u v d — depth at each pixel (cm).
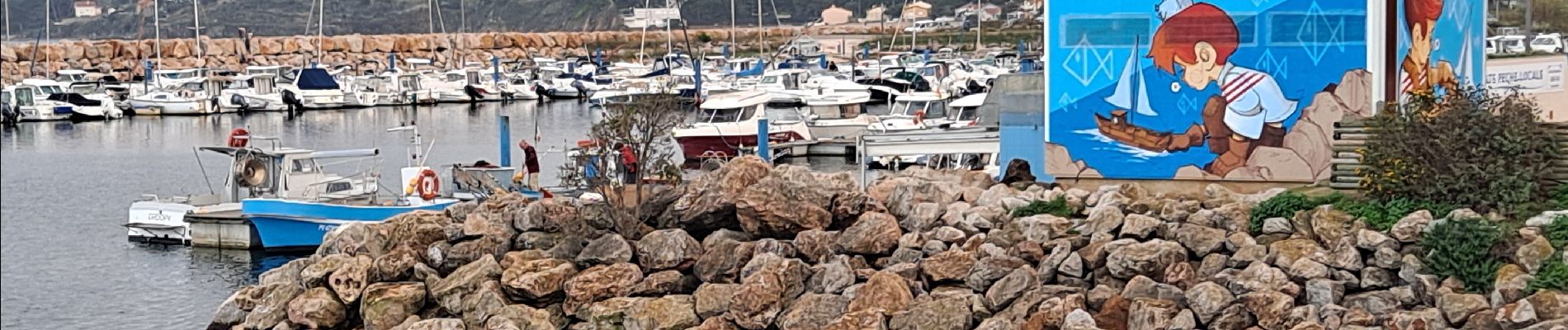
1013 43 12631
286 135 7406
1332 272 1942
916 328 1967
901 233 2186
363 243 2305
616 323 2084
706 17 15100
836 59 11588
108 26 14962
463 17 13300
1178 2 2331
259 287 2294
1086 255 2048
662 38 14062
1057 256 2056
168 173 5700
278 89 9094
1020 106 2472
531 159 3666
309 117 8581
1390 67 2300
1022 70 7269
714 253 2162
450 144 6575
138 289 3291
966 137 2872
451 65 11769
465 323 2138
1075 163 2403
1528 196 2023
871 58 11125
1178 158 2352
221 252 3662
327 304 2191
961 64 9200
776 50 13362
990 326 1945
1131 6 2355
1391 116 2148
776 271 2080
